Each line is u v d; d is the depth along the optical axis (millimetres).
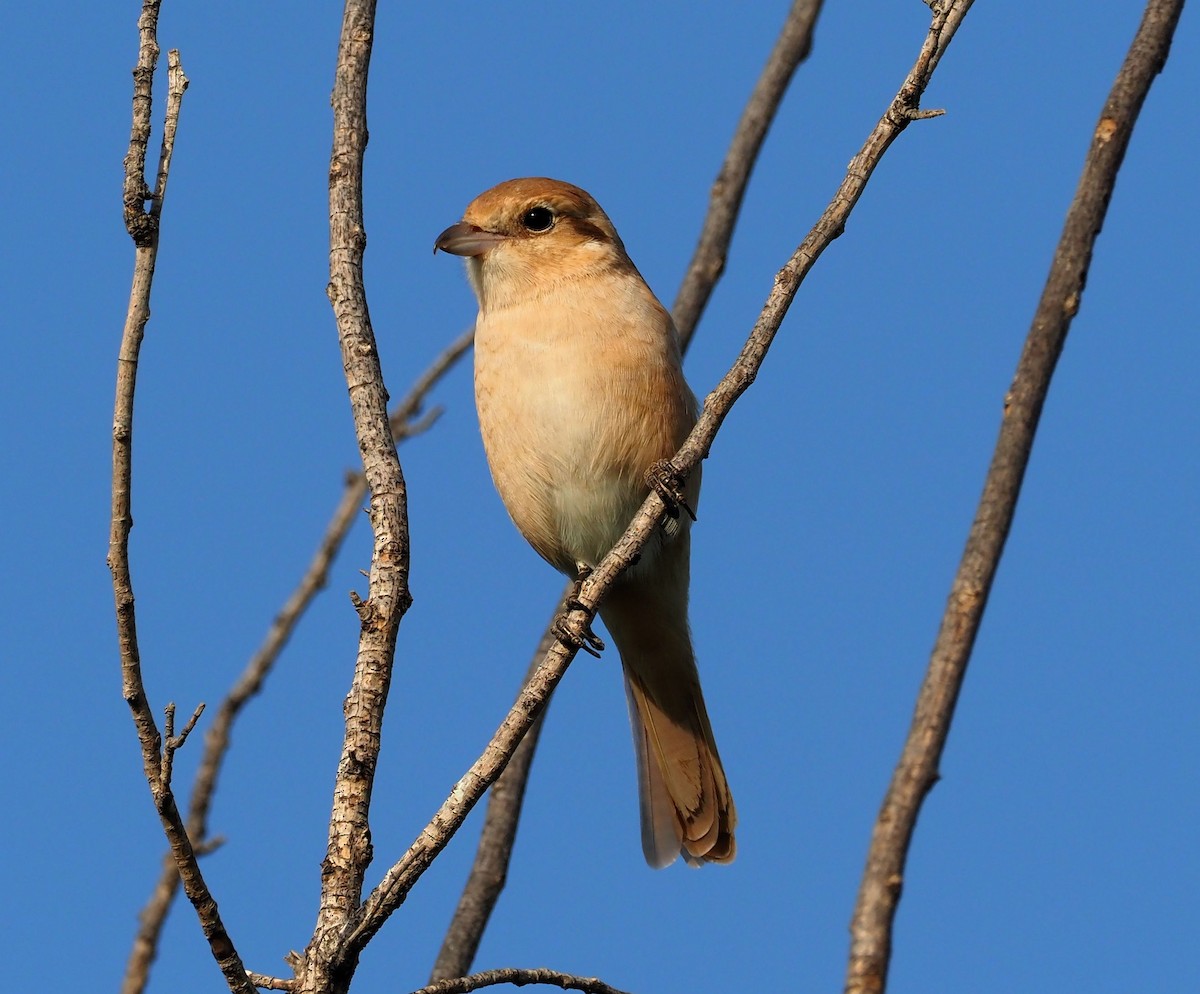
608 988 6777
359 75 8312
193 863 5996
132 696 5957
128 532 6066
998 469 6961
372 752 6918
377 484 7383
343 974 6414
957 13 7262
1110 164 7547
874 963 5973
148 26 6609
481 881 9516
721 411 7621
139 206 6352
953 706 6504
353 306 7758
